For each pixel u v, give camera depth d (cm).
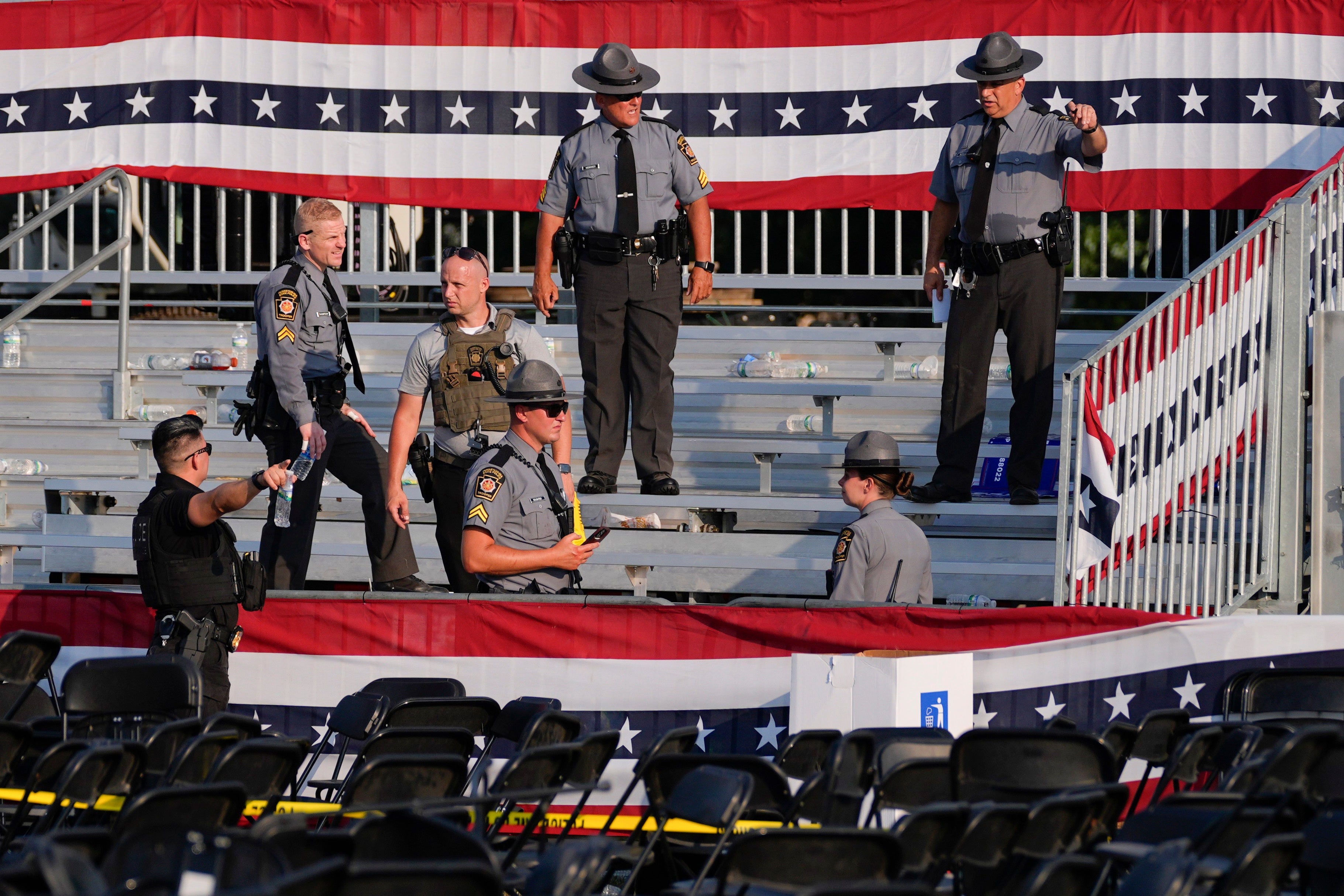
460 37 3631
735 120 3600
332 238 2534
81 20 3697
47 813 1766
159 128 3675
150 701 1794
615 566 2922
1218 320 2495
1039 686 2142
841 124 3572
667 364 2883
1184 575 2436
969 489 2833
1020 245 2717
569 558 2181
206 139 3666
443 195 3650
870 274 3594
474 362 2534
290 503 2439
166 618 2138
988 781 1481
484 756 1917
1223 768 1652
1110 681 2122
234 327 3656
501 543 2205
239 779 1530
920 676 1970
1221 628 2088
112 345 3691
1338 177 2577
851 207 3575
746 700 2223
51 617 2366
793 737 1714
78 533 3072
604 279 2817
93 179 3612
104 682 1780
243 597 2170
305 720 2322
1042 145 2711
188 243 3909
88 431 3412
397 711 1856
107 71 3694
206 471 2211
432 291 3828
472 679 2284
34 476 3316
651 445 2902
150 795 1253
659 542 2902
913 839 1298
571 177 2842
